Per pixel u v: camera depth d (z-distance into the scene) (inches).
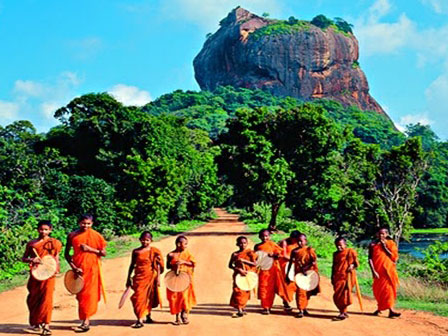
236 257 365.7
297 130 1395.2
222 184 2522.1
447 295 450.6
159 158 1464.1
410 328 323.3
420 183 2849.4
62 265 650.8
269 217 1899.6
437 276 566.6
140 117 1568.7
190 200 2001.7
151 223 1408.7
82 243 317.7
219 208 4330.7
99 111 1496.1
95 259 319.3
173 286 332.2
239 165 1397.6
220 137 1477.6
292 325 331.9
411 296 445.4
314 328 323.0
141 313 325.1
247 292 360.5
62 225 896.3
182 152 1910.7
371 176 1517.0
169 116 2070.6
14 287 507.5
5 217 656.4
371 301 430.9
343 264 354.9
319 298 448.5
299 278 361.1
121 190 1333.7
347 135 1423.5
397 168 1491.1
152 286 330.0
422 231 2726.4
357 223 1536.7
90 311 315.0
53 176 992.9
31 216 719.1
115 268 658.8
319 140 1376.7
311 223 1360.7
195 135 2908.5
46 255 308.8
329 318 356.2
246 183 1375.5
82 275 314.3
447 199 2866.6
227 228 1658.5
